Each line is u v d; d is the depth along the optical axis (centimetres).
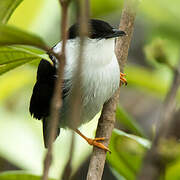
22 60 461
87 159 1162
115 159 642
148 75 925
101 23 784
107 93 765
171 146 343
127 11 691
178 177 556
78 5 297
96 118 945
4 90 1046
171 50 902
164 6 764
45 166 307
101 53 760
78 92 311
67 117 817
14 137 955
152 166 313
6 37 381
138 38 1305
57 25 1005
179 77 363
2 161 1038
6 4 438
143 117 1274
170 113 341
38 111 841
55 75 779
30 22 980
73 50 758
